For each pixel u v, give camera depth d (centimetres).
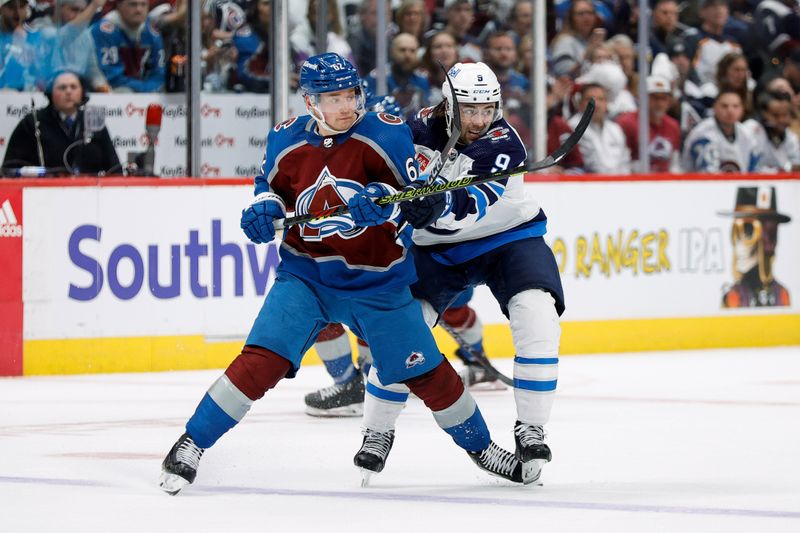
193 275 2522
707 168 3259
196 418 1186
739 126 3281
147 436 1647
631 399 2045
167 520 1071
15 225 2414
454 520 1073
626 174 2831
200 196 2522
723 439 1606
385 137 1169
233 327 2550
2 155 2764
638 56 3067
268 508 1130
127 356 2484
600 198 2805
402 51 3008
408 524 1055
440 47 3020
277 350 1177
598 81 3116
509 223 1362
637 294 2844
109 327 2472
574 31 3117
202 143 2889
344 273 1184
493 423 1766
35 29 2747
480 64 1299
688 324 2897
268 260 2570
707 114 3259
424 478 1314
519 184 1365
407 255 1202
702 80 3250
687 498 1188
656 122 3200
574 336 2789
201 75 2834
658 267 2864
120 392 2173
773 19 3375
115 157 2819
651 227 2856
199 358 2533
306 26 2956
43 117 2767
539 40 2873
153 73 2834
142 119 2831
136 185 2480
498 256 1362
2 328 2412
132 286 2483
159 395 2133
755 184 2953
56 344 2444
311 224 1183
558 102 3125
